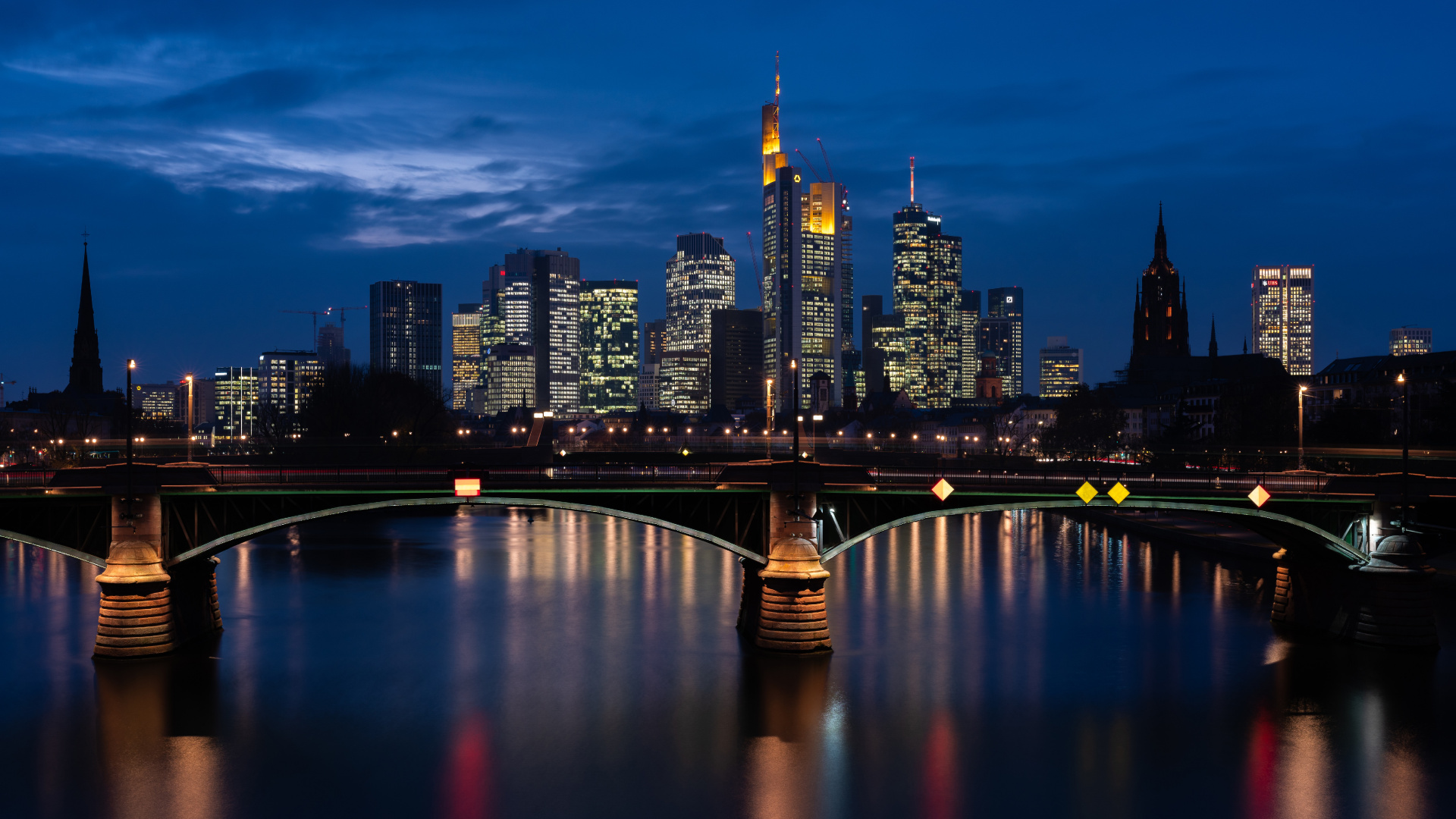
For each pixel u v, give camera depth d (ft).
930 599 362.53
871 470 270.46
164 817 182.91
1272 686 253.65
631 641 296.30
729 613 337.31
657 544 525.34
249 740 217.15
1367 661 274.77
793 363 275.39
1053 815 185.06
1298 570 311.88
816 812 185.57
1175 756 210.79
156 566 265.75
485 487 262.67
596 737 219.41
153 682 252.42
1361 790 195.62
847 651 284.00
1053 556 479.00
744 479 270.67
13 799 189.47
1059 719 231.50
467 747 214.48
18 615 325.62
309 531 584.40
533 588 383.45
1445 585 351.87
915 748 214.48
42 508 257.14
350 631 308.40
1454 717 232.12
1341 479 284.41
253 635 301.43
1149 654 283.18
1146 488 274.16
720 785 196.65
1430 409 610.65
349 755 210.18
